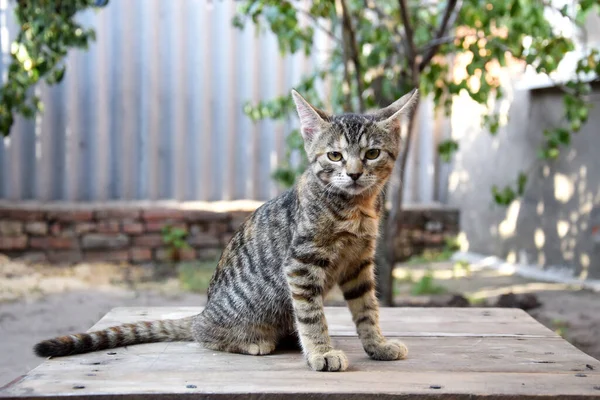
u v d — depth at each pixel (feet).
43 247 8.34
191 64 8.83
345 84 6.24
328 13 6.00
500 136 8.45
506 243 8.37
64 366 3.41
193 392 3.12
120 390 3.14
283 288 3.63
